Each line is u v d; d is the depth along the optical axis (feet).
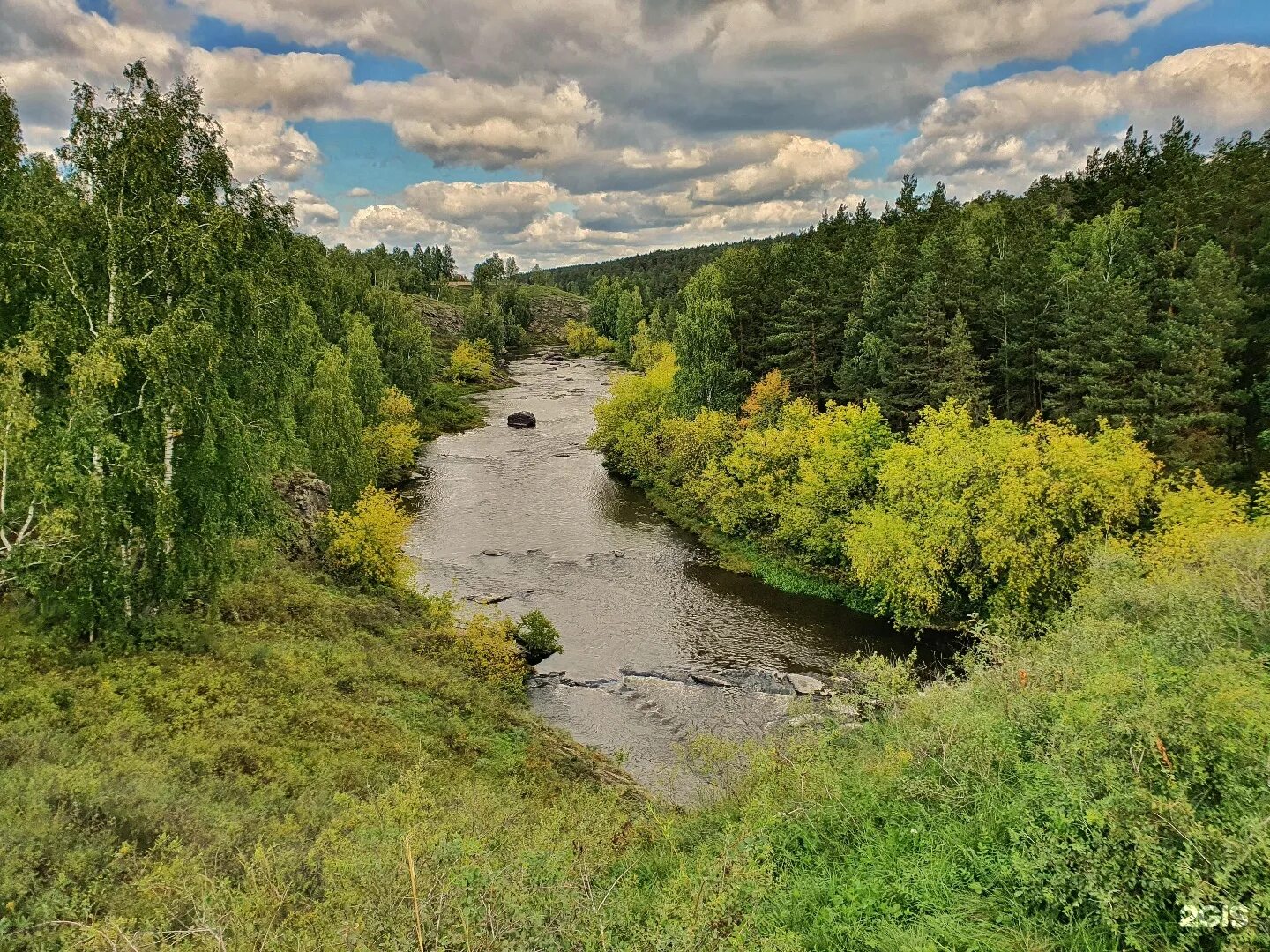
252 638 70.79
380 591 101.35
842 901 25.21
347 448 140.87
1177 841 20.67
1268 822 18.94
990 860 24.41
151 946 22.16
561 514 165.07
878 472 118.01
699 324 191.72
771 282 205.05
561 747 68.59
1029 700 33.22
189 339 56.80
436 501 173.58
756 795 35.60
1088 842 21.90
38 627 57.57
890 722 41.52
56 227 54.13
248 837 36.60
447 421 263.90
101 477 54.39
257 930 23.22
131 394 59.47
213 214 58.70
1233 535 55.67
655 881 30.37
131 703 49.83
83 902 25.43
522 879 23.35
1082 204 232.53
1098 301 122.93
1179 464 97.50
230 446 63.41
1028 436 99.25
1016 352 143.84
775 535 134.31
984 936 20.98
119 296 56.95
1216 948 18.66
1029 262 153.69
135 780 39.37
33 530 58.39
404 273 494.18
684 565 133.59
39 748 40.19
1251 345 112.16
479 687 77.30
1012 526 91.04
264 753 48.83
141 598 63.62
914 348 142.82
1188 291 113.80
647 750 73.36
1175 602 42.16
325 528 106.52
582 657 97.55
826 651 98.99
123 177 57.36
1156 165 221.05
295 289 72.18
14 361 49.32
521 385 357.20
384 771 51.37
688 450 165.99
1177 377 104.27
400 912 21.81
